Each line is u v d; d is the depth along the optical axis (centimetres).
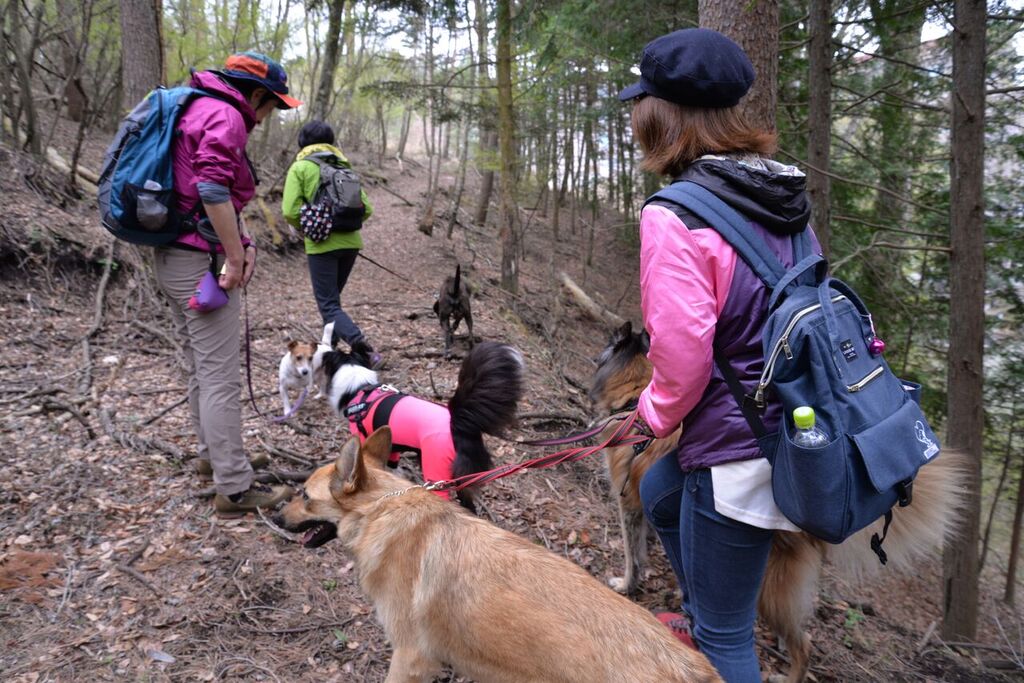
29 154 846
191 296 355
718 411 194
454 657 233
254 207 1170
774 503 189
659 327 184
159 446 450
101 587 323
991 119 798
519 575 224
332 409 531
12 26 827
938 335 889
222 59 1359
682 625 321
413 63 1525
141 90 846
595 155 1691
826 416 174
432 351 740
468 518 253
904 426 184
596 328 1240
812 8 662
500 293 1118
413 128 4444
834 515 172
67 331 642
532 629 212
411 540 246
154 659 285
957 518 291
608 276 1708
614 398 394
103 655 283
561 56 1005
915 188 949
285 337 752
